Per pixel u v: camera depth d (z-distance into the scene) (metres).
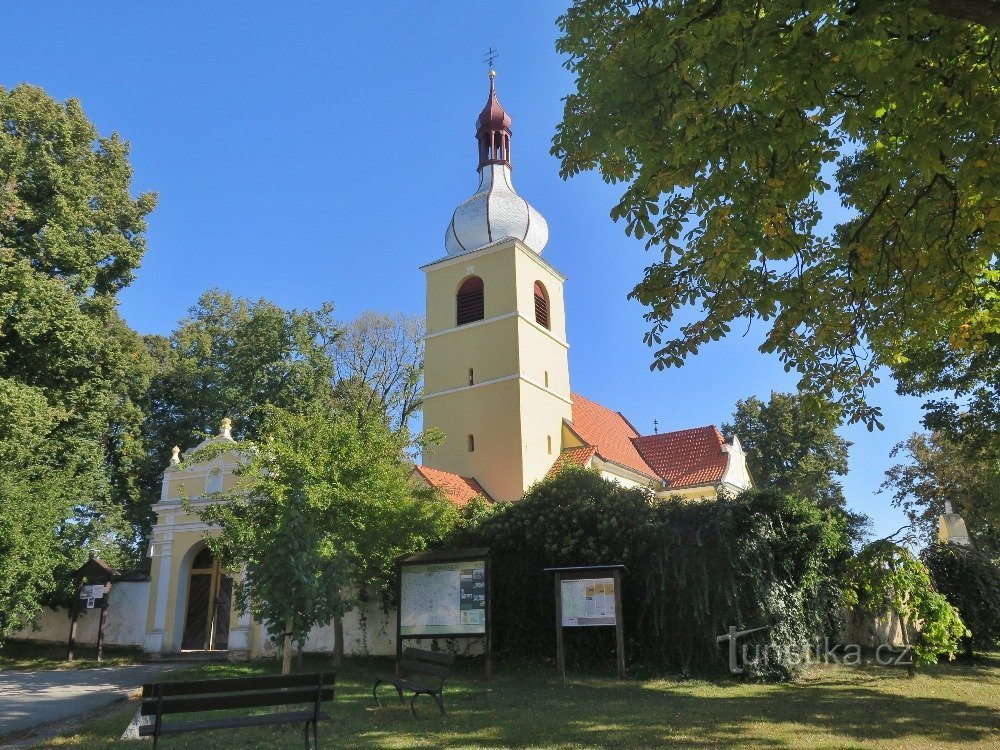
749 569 16.17
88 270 26.69
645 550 17.47
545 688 14.73
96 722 11.81
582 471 19.77
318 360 36.81
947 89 8.04
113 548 34.91
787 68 7.64
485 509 20.98
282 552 12.05
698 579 16.50
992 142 8.37
